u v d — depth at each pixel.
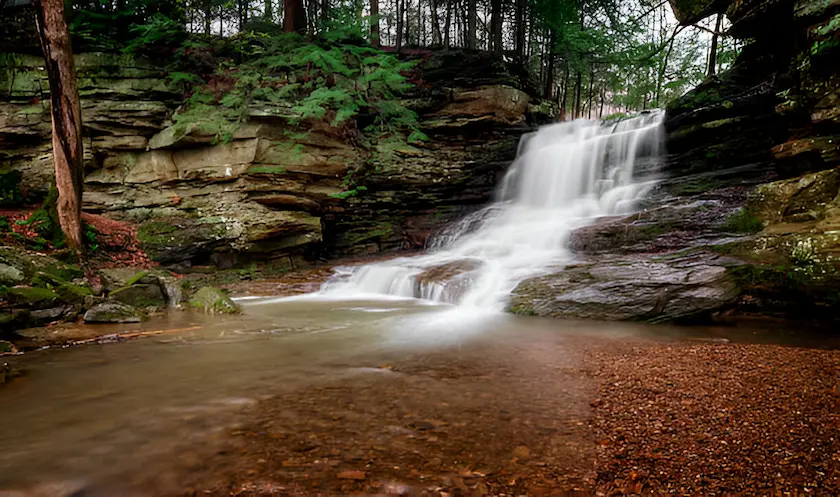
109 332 8.54
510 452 3.69
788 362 6.26
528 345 7.71
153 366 6.34
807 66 10.74
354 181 18.08
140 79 16.17
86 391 5.27
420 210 20.77
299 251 17.19
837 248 8.86
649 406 4.67
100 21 17.36
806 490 3.07
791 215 10.38
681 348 7.35
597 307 10.17
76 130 12.17
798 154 10.80
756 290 9.73
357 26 17.97
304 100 15.92
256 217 15.73
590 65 30.81
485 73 23.08
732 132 15.65
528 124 23.52
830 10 10.05
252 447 3.80
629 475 3.31
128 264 13.83
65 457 3.65
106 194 15.70
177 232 15.16
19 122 15.27
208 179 15.80
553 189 19.67
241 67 16.69
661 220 12.73
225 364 6.46
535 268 12.52
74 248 12.26
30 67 15.63
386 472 3.37
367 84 18.56
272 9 26.05
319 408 4.70
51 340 7.84
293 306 11.98
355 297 13.65
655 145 17.62
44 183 15.17
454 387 5.41
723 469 3.36
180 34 17.17
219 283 14.64
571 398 4.99
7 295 8.31
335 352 7.19
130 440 3.95
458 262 14.36
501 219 18.17
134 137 15.73
